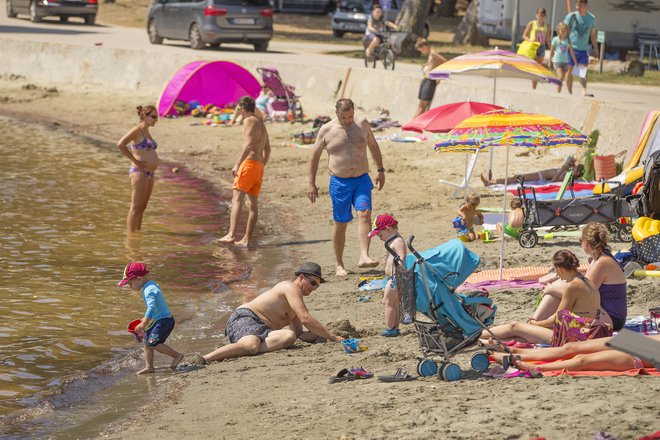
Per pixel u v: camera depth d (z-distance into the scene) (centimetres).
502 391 1492
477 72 3678
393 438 1307
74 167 4372
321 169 4300
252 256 2862
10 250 2830
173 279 2580
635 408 1338
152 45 7500
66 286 2462
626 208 2719
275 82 5391
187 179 4159
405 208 3434
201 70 5859
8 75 7306
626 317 1836
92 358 1934
